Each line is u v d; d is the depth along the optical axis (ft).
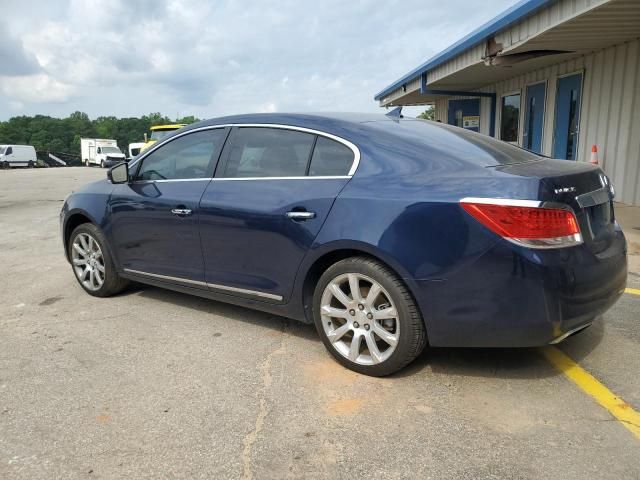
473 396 9.84
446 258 9.38
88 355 12.10
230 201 12.36
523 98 42.57
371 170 10.66
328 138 11.48
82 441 8.71
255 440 8.63
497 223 9.00
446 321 9.59
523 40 26.50
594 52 32.30
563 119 36.60
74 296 16.76
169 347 12.46
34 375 11.12
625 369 10.69
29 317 14.84
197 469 7.95
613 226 10.90
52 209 40.55
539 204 8.88
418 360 11.37
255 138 12.66
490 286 9.16
